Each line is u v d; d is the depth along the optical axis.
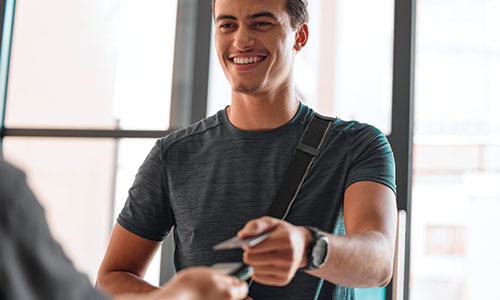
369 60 7.25
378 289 2.83
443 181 10.75
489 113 10.59
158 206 1.74
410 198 3.13
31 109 3.96
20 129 3.82
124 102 3.78
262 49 1.61
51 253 0.68
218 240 1.62
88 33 3.94
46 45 3.99
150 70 3.78
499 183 10.45
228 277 0.87
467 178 10.63
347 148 1.63
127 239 1.73
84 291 0.71
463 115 10.67
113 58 3.86
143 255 1.74
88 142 3.85
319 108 7.25
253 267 1.08
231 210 1.63
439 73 10.79
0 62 3.93
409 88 3.16
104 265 1.72
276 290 1.53
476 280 10.59
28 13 4.04
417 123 10.84
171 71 3.72
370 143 1.62
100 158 3.83
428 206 10.77
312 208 1.59
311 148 1.65
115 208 3.77
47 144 3.88
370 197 1.52
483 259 10.55
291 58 1.68
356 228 1.48
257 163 1.66
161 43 3.77
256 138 1.68
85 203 3.83
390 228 1.48
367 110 7.26
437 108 10.78
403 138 3.13
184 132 1.80
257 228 1.03
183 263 1.66
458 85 10.72
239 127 1.72
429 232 10.78
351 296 1.62
